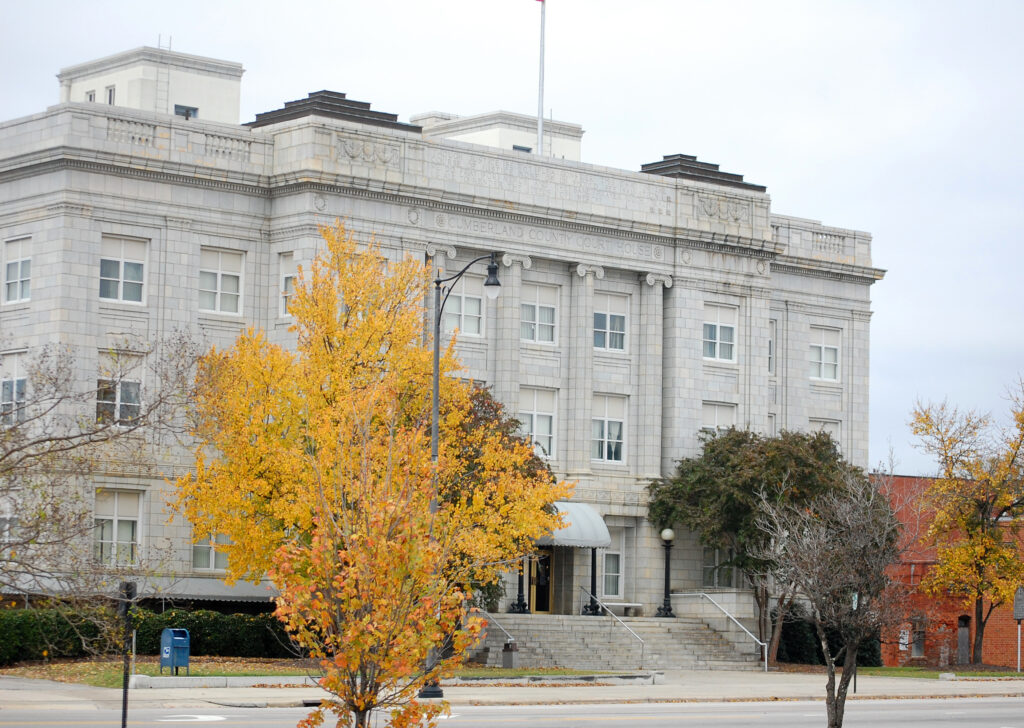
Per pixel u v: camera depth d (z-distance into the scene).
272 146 60.59
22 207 57.12
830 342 77.19
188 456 56.72
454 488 47.59
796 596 66.62
